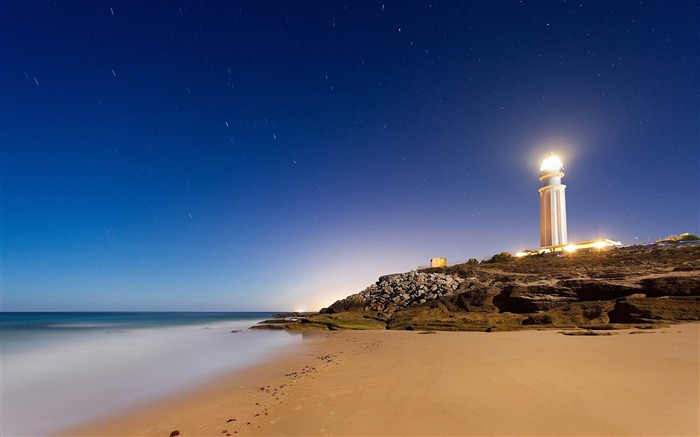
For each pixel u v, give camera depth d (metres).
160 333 37.00
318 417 7.67
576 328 21.66
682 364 10.73
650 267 31.83
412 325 28.16
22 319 75.50
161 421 8.93
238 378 13.23
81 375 15.61
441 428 6.60
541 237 61.84
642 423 6.40
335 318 35.56
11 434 8.89
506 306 30.92
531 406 7.47
